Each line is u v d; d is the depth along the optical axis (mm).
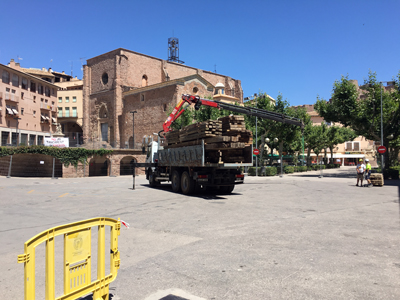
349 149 74562
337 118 30953
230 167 14273
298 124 22062
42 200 13633
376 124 29328
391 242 6387
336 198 13875
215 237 6941
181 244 6426
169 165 17344
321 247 6035
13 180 26906
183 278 4566
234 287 4219
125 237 7074
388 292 3992
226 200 13219
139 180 27688
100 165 40406
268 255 5574
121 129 55969
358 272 4695
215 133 13602
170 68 63312
